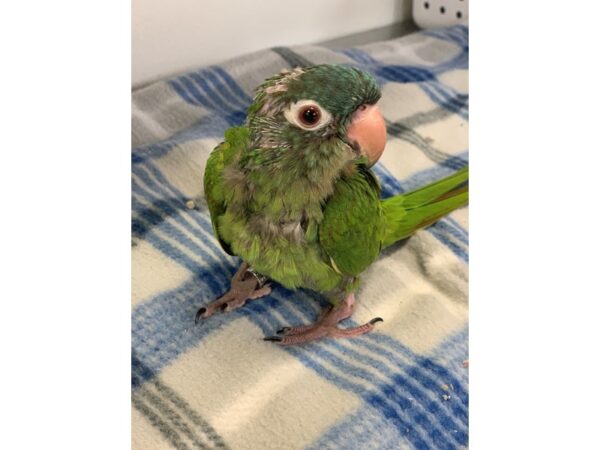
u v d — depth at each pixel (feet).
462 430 2.55
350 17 5.30
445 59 4.99
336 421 2.49
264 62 4.50
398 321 3.00
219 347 2.79
